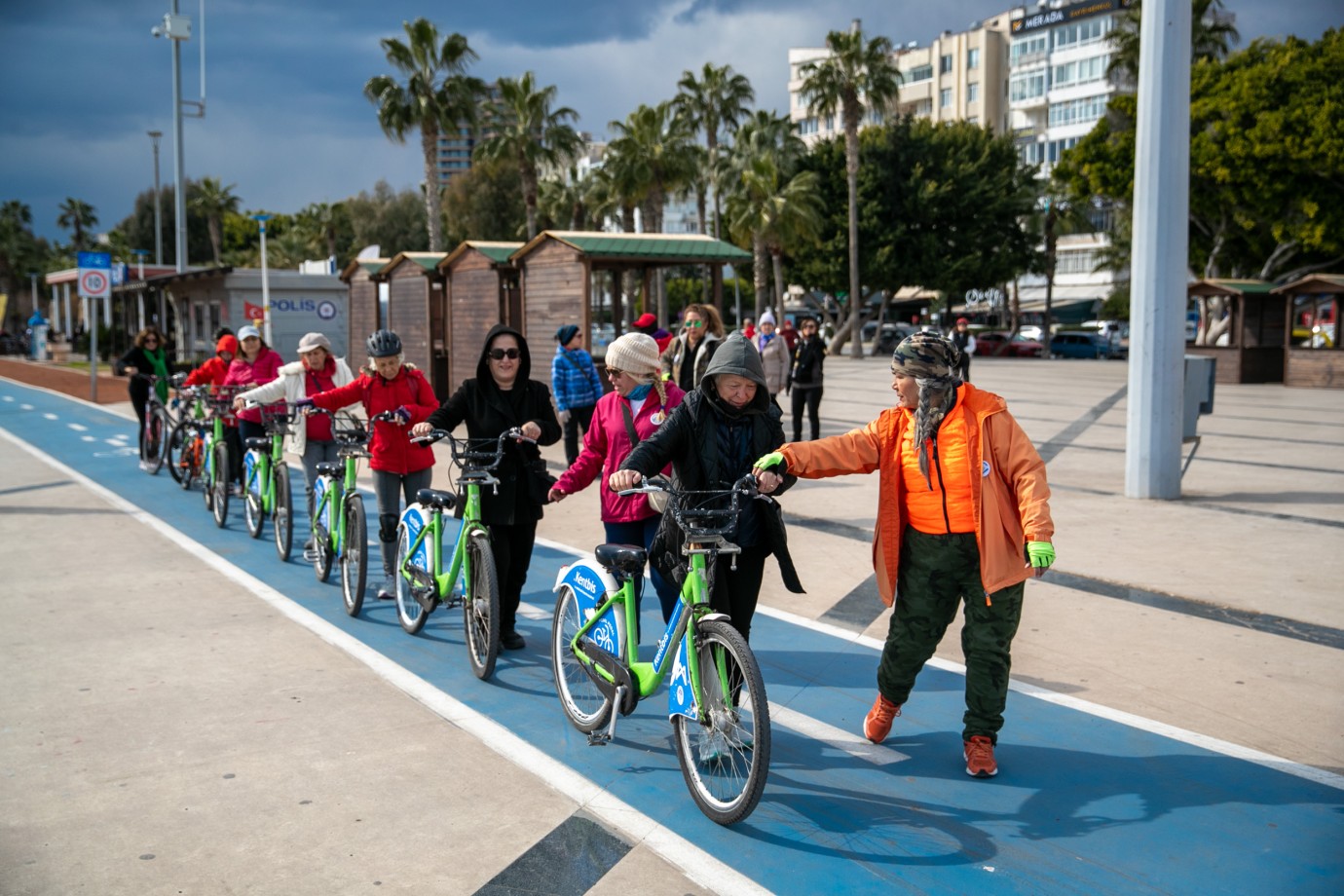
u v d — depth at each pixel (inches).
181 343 1202.0
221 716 187.9
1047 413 709.3
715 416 162.1
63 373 1302.9
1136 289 382.0
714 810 146.9
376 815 150.2
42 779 161.8
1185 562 289.9
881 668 169.9
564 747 174.7
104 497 426.3
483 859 137.9
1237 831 144.0
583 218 2544.3
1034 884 130.9
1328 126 1179.3
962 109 3336.6
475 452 210.8
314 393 304.0
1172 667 208.5
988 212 1851.6
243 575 295.4
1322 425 637.3
